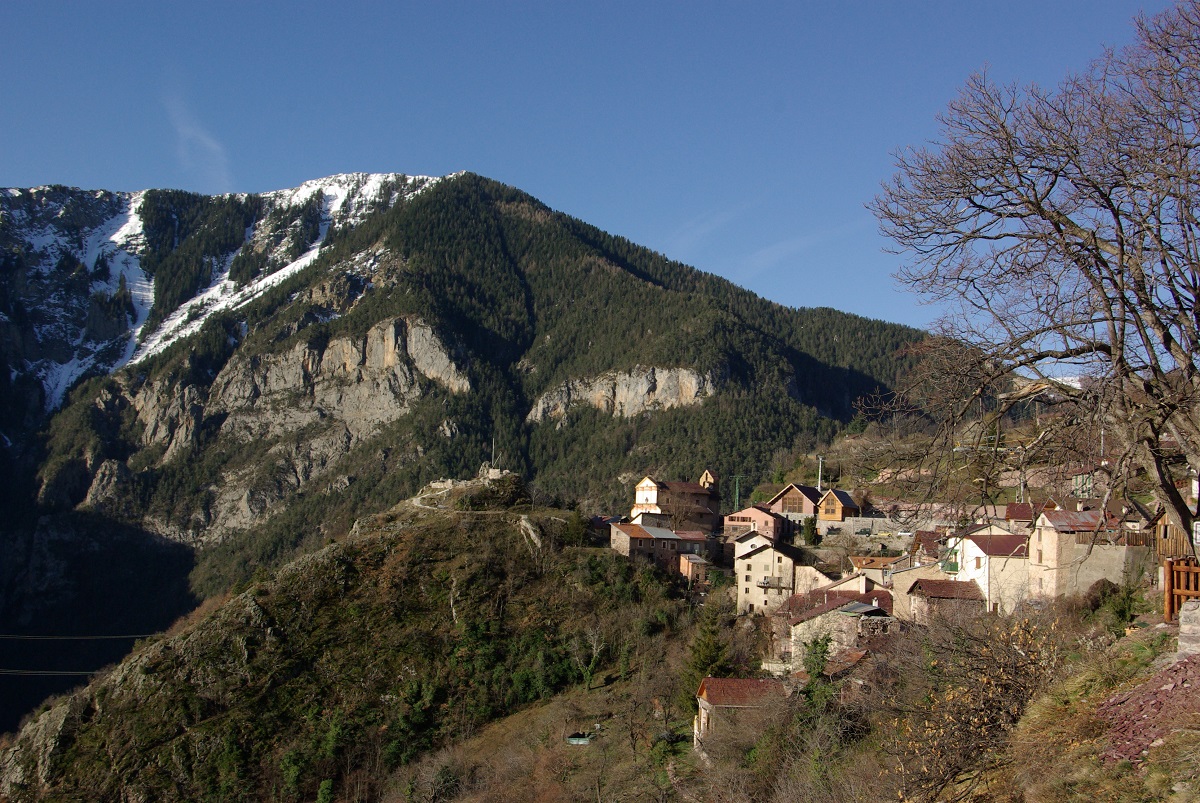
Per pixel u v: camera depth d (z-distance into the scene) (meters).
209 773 72.69
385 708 77.88
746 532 105.31
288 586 91.75
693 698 60.97
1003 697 24.47
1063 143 19.69
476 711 77.31
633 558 100.62
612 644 83.81
